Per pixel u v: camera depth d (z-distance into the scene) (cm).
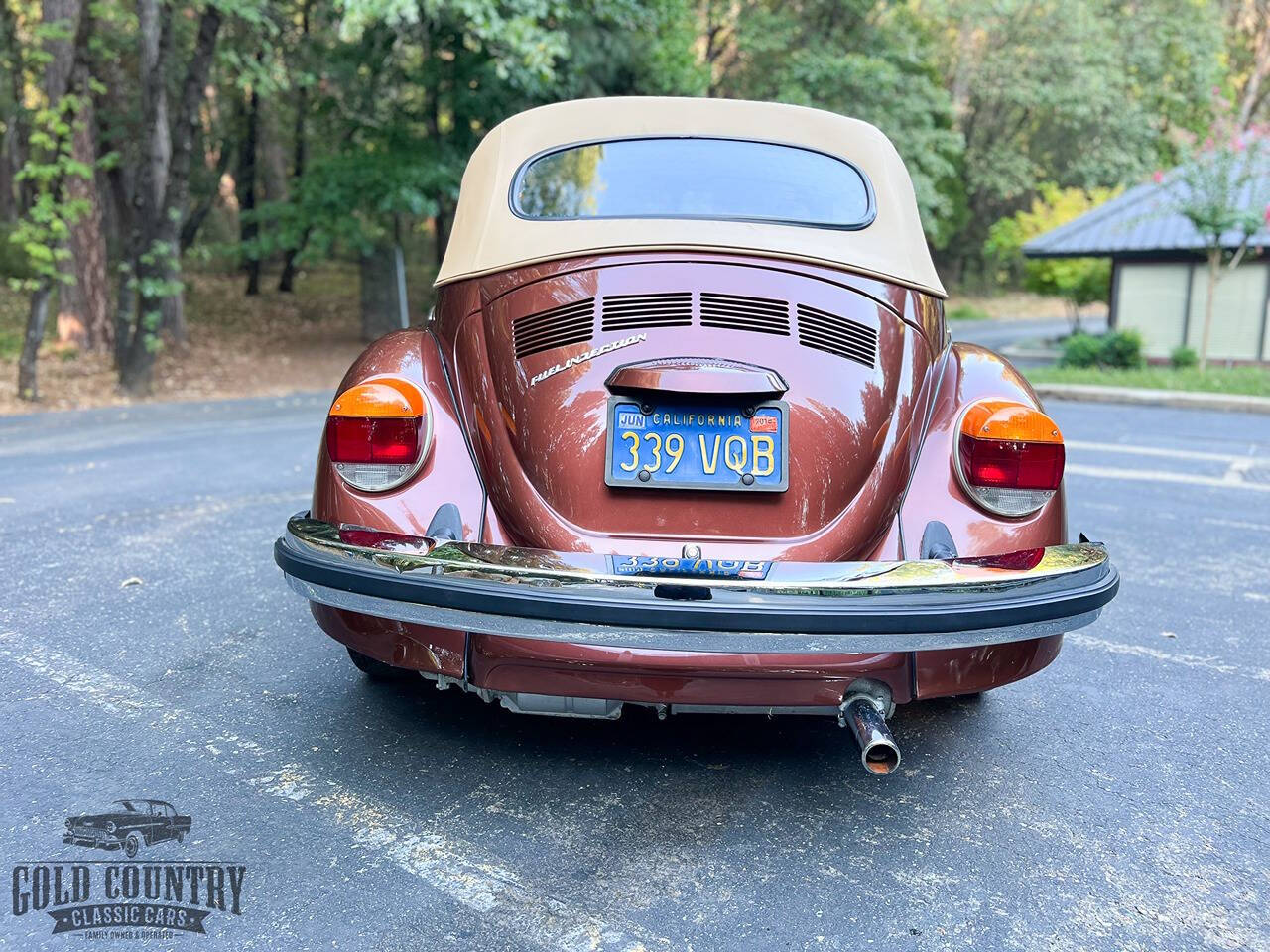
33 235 1126
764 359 249
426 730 299
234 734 292
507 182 306
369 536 238
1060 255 1941
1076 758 294
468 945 201
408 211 1567
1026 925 212
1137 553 527
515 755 284
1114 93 3444
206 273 2758
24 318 1877
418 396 257
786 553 240
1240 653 384
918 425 261
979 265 4491
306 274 3000
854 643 215
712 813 255
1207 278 1827
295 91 2086
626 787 267
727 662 229
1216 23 3744
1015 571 228
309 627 385
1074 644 392
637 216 288
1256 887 229
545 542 244
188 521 550
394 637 251
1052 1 3353
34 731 289
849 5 2470
